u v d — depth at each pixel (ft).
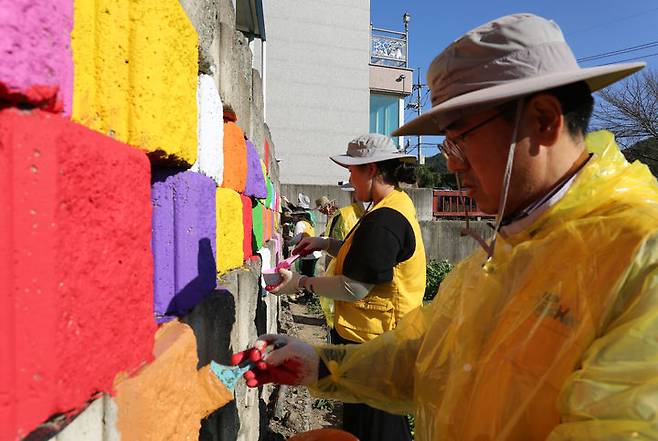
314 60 62.23
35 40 2.33
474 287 4.03
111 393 3.06
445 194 49.34
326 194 46.70
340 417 13.94
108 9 3.26
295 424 13.01
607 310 2.85
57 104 2.55
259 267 9.65
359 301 7.86
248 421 8.36
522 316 3.29
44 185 2.37
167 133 4.09
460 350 3.87
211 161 6.00
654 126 52.49
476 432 3.40
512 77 3.43
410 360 5.24
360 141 8.30
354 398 5.46
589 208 3.27
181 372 4.09
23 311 2.26
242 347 7.38
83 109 3.02
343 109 63.31
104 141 3.01
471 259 4.65
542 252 3.31
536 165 3.44
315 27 62.23
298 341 5.55
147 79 3.71
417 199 48.14
